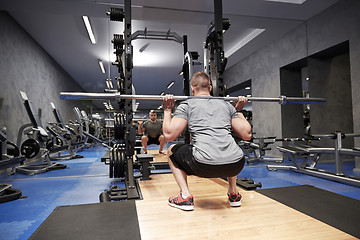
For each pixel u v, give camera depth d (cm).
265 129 441
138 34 343
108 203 130
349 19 308
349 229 94
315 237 87
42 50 384
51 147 353
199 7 322
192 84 126
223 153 103
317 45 352
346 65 379
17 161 239
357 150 217
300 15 356
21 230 130
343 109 378
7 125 320
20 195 194
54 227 98
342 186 220
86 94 136
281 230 93
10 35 328
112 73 413
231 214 111
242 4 324
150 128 365
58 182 252
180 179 120
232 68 538
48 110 386
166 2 311
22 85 346
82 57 409
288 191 150
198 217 108
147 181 188
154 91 506
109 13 215
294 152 274
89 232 93
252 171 304
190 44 440
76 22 357
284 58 406
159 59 466
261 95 454
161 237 88
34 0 296
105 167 342
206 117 111
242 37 445
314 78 367
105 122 386
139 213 114
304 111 439
